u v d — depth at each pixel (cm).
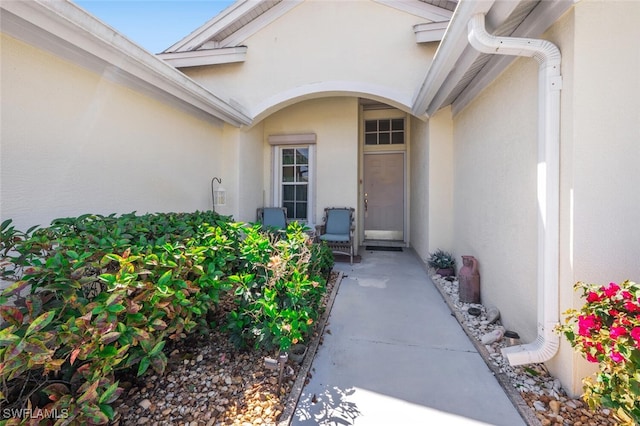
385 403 185
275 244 249
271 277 222
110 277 150
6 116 202
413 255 616
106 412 132
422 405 183
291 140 632
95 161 270
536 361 196
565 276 186
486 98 316
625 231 177
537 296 208
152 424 163
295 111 641
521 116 239
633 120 176
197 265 203
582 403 176
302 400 187
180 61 511
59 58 236
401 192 732
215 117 475
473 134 359
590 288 157
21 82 210
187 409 174
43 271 144
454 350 247
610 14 174
